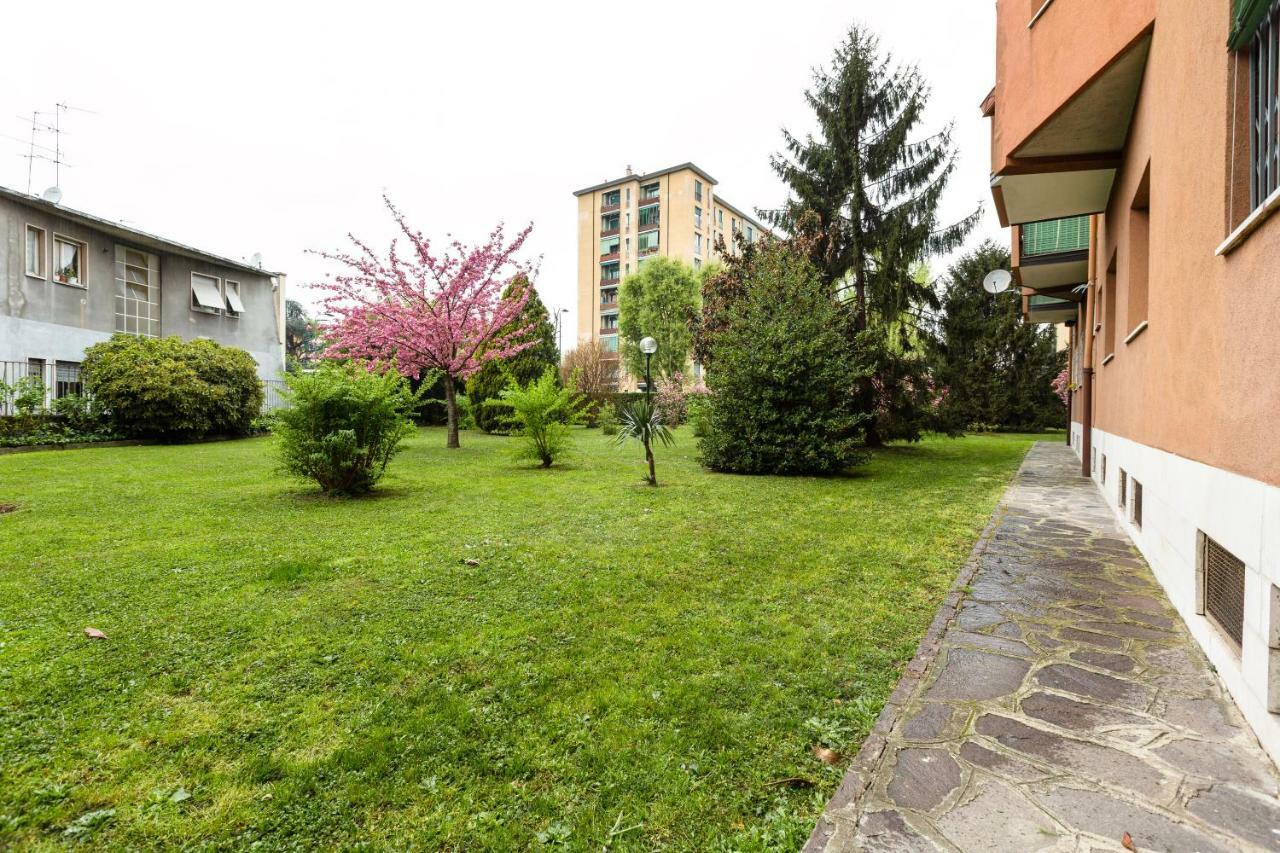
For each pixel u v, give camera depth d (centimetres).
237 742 221
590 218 5300
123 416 1382
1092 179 668
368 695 257
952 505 742
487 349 1769
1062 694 263
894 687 271
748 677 279
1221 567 300
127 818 180
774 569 458
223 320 1994
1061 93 517
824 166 1549
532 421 1133
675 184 4894
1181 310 366
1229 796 193
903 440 1762
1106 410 801
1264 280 241
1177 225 374
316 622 338
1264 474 235
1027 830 176
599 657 299
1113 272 801
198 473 924
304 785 196
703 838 175
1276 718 216
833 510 705
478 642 315
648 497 789
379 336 1534
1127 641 324
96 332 1617
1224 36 294
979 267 2773
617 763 210
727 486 897
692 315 1750
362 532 562
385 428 778
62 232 1534
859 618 357
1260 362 243
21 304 1434
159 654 292
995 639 326
